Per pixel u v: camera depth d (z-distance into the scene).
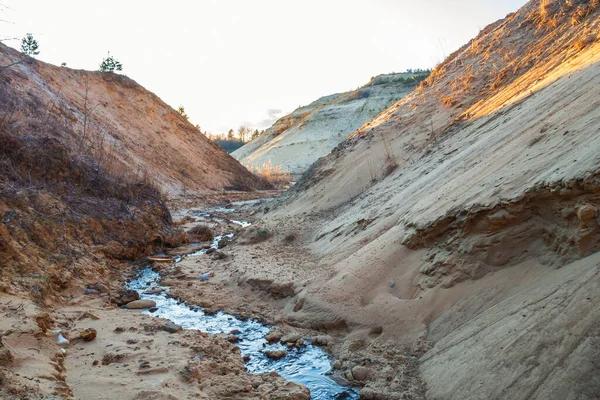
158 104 30.23
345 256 6.89
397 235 6.08
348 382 4.17
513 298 3.94
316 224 10.41
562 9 12.20
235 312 6.24
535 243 4.29
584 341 2.91
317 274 6.48
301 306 5.80
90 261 8.02
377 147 13.18
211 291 7.12
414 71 90.19
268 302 6.43
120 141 22.77
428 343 4.33
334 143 67.44
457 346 3.90
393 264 5.61
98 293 6.91
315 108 96.69
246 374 4.33
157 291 7.28
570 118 5.36
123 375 4.08
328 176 13.57
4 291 5.41
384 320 4.88
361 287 5.52
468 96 12.12
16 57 21.58
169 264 9.16
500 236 4.50
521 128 6.55
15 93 16.31
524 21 13.64
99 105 24.92
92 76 26.92
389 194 9.04
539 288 3.75
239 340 5.32
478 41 15.50
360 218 8.30
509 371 3.17
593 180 3.63
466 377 3.45
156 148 25.80
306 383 4.23
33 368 3.79
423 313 4.68
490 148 6.82
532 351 3.16
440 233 5.25
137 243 9.70
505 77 11.33
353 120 73.69
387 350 4.47
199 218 16.08
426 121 12.74
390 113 15.52
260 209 16.84
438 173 7.75
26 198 7.91
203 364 4.41
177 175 24.94
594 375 2.69
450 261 4.83
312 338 5.12
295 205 13.16
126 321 5.72
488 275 4.47
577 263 3.67
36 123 12.94
